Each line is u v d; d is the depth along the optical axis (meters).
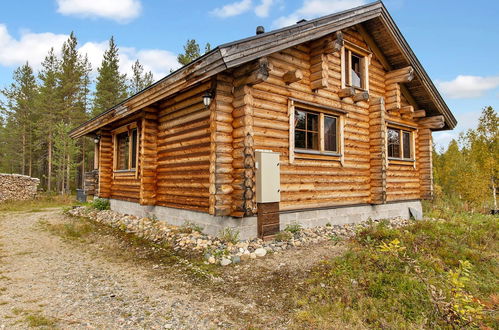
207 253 4.85
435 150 24.53
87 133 11.20
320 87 6.74
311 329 2.77
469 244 5.85
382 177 7.98
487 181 15.42
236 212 5.41
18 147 29.36
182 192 6.70
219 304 3.31
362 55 8.35
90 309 3.18
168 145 7.28
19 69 29.02
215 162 5.38
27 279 4.10
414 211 9.56
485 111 16.41
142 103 7.00
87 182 11.46
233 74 5.65
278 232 5.75
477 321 2.98
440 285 3.62
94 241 6.29
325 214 7.02
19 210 12.41
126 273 4.34
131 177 8.87
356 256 4.39
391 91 8.91
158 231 6.41
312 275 3.98
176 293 3.61
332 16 6.54
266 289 3.67
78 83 25.22
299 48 6.75
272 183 5.57
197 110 6.30
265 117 5.95
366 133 8.24
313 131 7.04
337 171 7.40
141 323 2.88
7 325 2.81
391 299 3.26
